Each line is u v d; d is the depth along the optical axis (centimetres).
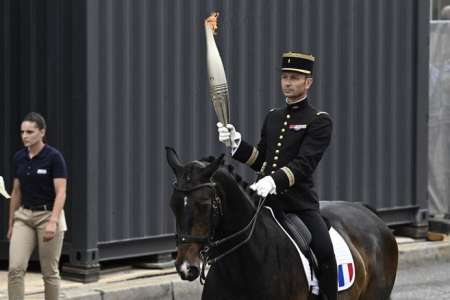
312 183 1025
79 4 1552
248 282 932
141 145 1642
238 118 1784
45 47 1609
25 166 1295
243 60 1786
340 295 1040
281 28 1844
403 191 2081
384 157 2039
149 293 1539
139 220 1647
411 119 2091
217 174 899
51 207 1300
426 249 1989
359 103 1984
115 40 1598
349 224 1116
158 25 1655
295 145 1003
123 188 1622
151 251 1672
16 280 1298
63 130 1595
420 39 2081
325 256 994
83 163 1563
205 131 1730
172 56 1678
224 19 1753
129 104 1622
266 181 946
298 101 1015
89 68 1555
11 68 1638
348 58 1955
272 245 948
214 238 916
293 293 960
